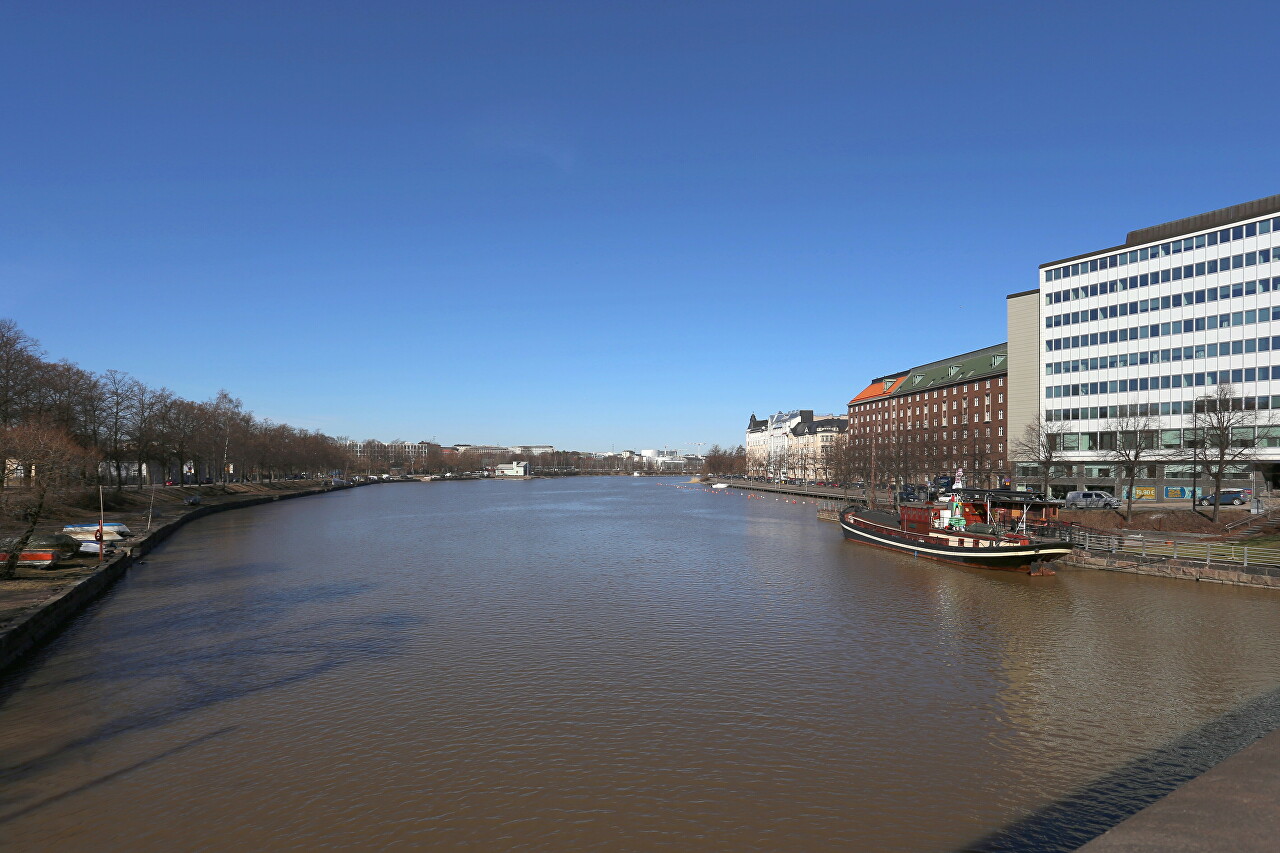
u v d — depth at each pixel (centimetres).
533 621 3734
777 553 6406
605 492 19988
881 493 13325
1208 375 8494
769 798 1898
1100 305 9575
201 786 1955
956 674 2880
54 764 2083
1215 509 6366
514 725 2364
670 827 1764
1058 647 3253
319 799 1886
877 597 4372
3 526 6362
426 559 5994
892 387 17788
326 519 10138
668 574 5222
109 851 1650
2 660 2833
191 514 9588
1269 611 3897
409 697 2616
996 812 1830
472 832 1738
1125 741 2250
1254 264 8162
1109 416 9419
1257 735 2289
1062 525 5931
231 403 16000
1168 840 599
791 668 2955
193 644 3294
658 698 2609
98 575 4441
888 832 1741
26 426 7331
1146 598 4272
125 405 10912
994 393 13075
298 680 2803
